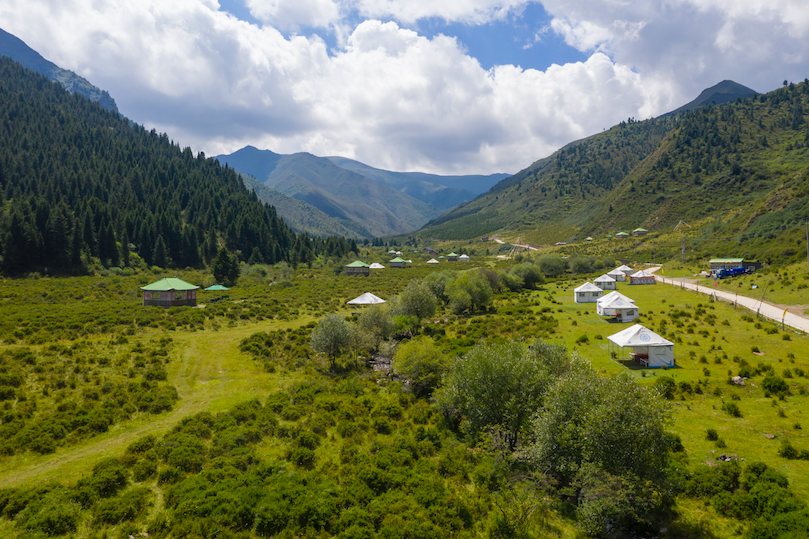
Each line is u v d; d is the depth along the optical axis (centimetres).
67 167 16662
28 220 10325
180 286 7350
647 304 7231
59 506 1819
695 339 4725
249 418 2922
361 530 1777
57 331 4716
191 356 4325
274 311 7138
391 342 4847
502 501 2022
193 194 18425
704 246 12888
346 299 8888
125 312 5994
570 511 1994
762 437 2541
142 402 3044
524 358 2633
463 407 2792
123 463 2259
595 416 1944
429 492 2077
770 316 5403
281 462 2359
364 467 2275
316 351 4366
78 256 10188
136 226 12744
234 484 2061
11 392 2939
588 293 7988
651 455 1905
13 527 1736
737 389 3281
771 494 1858
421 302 5925
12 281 8469
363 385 3759
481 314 7069
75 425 2634
